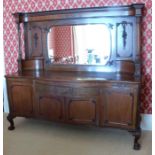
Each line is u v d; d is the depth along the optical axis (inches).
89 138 121.7
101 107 111.9
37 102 126.3
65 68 139.7
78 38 134.8
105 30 128.0
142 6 112.8
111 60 128.5
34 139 121.0
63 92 117.2
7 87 133.9
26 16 141.6
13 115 134.1
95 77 117.4
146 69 126.6
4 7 153.5
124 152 105.0
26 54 147.9
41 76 124.9
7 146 112.2
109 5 128.7
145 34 124.3
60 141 118.3
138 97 105.0
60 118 121.3
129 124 108.0
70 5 137.3
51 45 141.8
